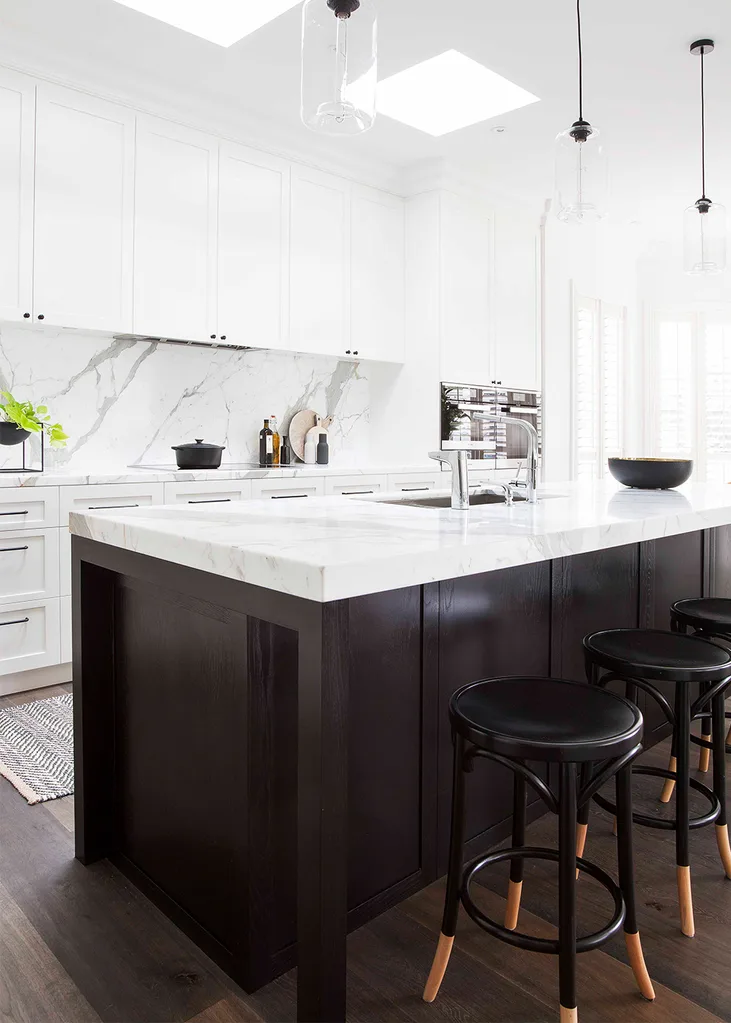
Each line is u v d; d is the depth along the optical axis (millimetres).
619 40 3271
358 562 1175
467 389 4973
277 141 4137
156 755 1693
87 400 3785
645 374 6918
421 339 4879
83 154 3381
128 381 3941
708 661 1698
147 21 3076
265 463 4441
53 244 3295
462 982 1457
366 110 1688
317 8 1675
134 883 1787
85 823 1856
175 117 3699
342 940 1214
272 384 4637
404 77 3752
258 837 1416
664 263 6840
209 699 1505
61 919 1650
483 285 5074
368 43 1680
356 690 1526
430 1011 1379
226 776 1463
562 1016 1221
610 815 2178
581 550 1631
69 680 3279
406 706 1642
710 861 1919
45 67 3229
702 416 6781
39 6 2963
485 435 5137
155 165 3639
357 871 1559
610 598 2342
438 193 4723
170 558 1496
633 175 4934
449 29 3182
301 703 1203
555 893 1762
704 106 3906
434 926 1637
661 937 1599
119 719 1842
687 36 3242
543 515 1892
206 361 4281
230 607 1361
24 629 3043
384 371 5145
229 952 1471
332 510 1965
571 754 1161
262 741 1411
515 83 3646
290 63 3412
